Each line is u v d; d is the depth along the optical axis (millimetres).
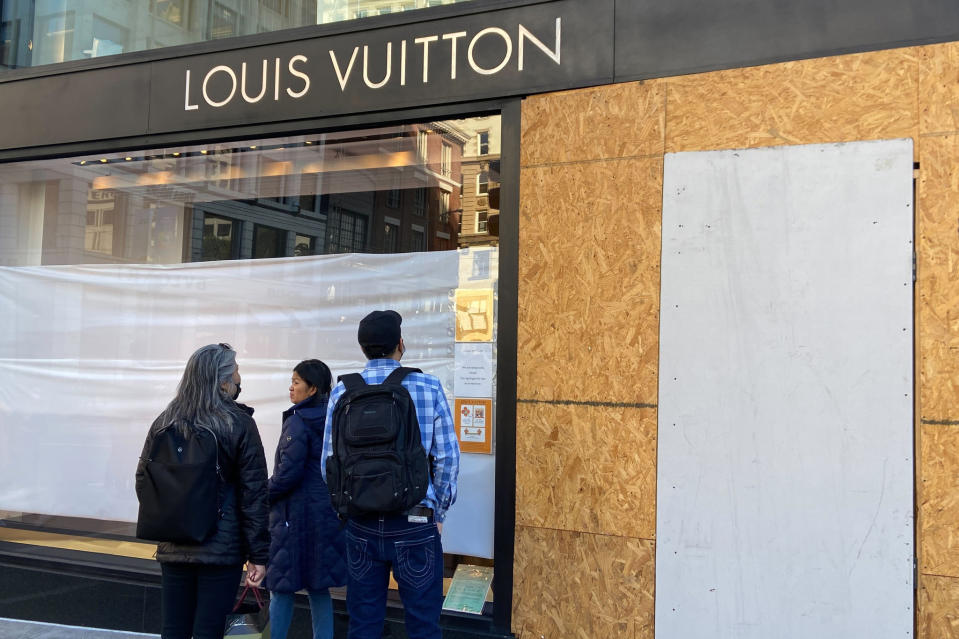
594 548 4324
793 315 4047
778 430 4035
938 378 3781
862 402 3908
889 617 3811
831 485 3936
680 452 4191
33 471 6066
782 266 4078
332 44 5133
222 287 5691
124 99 5734
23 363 6172
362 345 3721
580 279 4457
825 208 4020
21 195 6379
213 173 5781
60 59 6277
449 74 4828
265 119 5289
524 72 4645
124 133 5715
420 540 3453
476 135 4895
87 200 6180
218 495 3486
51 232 6270
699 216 4234
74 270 6105
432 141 5051
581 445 4387
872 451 3881
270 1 5562
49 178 6301
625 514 4273
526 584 4449
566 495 4398
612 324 4371
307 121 5188
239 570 3586
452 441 3582
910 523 3801
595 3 4512
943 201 3822
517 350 4578
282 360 5461
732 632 4055
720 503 4109
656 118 4348
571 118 4531
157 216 5953
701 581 4117
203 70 5496
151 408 5801
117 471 5844
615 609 4262
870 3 3996
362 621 3471
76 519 5938
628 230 4367
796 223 4066
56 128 5941
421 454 3428
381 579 3514
